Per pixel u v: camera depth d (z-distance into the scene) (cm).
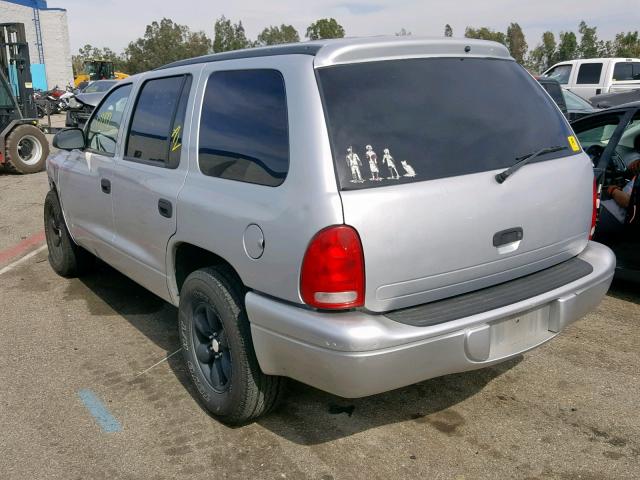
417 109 276
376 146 260
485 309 268
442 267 264
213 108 325
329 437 312
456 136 279
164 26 8212
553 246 309
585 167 326
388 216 249
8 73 1306
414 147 267
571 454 295
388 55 282
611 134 550
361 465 290
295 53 284
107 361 401
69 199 499
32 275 582
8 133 1224
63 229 538
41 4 3678
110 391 362
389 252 250
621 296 494
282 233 259
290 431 318
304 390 360
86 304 504
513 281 296
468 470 285
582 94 1516
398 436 312
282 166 269
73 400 353
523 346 286
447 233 263
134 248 397
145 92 402
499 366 382
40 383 373
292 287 257
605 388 354
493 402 342
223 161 308
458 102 289
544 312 295
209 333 328
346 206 244
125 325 460
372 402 345
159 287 373
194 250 342
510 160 291
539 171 297
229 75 319
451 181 266
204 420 330
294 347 259
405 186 256
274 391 307
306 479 281
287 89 276
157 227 355
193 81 347
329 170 250
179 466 292
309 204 250
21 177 1216
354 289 247
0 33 1288
